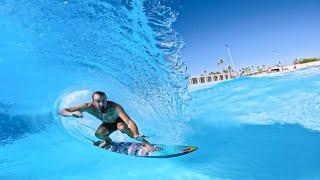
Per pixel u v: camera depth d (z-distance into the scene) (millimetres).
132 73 8812
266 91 13211
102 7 8852
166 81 8539
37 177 5633
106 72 9008
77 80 8977
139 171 5602
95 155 6398
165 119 8078
